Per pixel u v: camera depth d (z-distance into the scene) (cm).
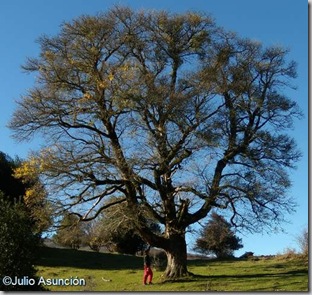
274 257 4734
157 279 3509
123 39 3566
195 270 3975
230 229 3666
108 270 4125
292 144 3569
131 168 3247
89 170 3300
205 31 3666
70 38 3484
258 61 3703
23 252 2462
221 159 3503
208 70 3525
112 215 3453
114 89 3322
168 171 3375
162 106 3319
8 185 5059
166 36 3656
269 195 3412
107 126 3394
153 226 4325
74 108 3409
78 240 3662
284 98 3609
